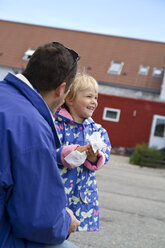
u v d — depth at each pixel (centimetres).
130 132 1819
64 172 215
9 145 117
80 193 218
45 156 122
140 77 2319
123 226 414
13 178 117
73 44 2575
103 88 2266
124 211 492
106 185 705
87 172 224
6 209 120
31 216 119
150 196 645
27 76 142
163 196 664
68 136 225
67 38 2623
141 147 1459
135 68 2391
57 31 2684
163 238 386
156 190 735
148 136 1808
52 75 139
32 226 120
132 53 2511
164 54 2514
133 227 416
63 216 134
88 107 232
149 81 2284
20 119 121
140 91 2248
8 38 2619
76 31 2683
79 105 231
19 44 2580
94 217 224
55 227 127
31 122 122
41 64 139
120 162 1411
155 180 945
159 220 466
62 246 150
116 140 1828
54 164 126
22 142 118
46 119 136
